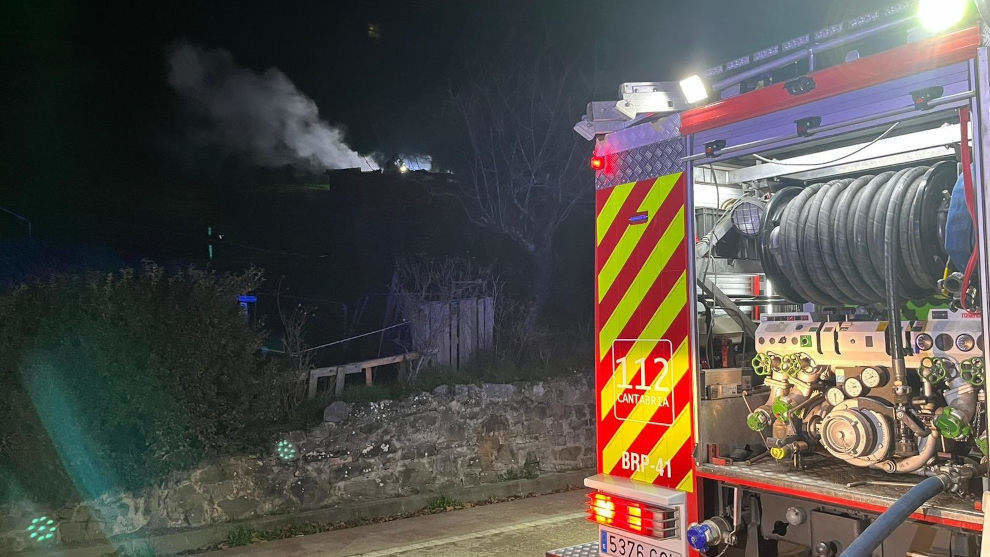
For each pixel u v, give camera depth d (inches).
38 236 716.0
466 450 349.4
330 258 742.5
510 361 418.0
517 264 660.7
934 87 114.9
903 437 127.9
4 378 262.1
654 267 153.5
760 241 163.9
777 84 133.9
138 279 294.4
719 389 152.8
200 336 286.2
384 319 498.9
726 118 142.2
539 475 367.2
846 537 127.2
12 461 259.9
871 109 122.5
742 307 185.3
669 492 145.3
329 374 364.5
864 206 142.9
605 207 163.6
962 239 119.7
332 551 275.7
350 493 318.7
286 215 821.9
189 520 285.0
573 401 381.7
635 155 158.6
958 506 112.8
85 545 265.4
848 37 137.8
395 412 332.8
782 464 142.6
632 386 156.6
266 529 293.3
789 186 174.9
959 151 135.0
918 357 129.3
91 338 270.1
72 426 267.1
